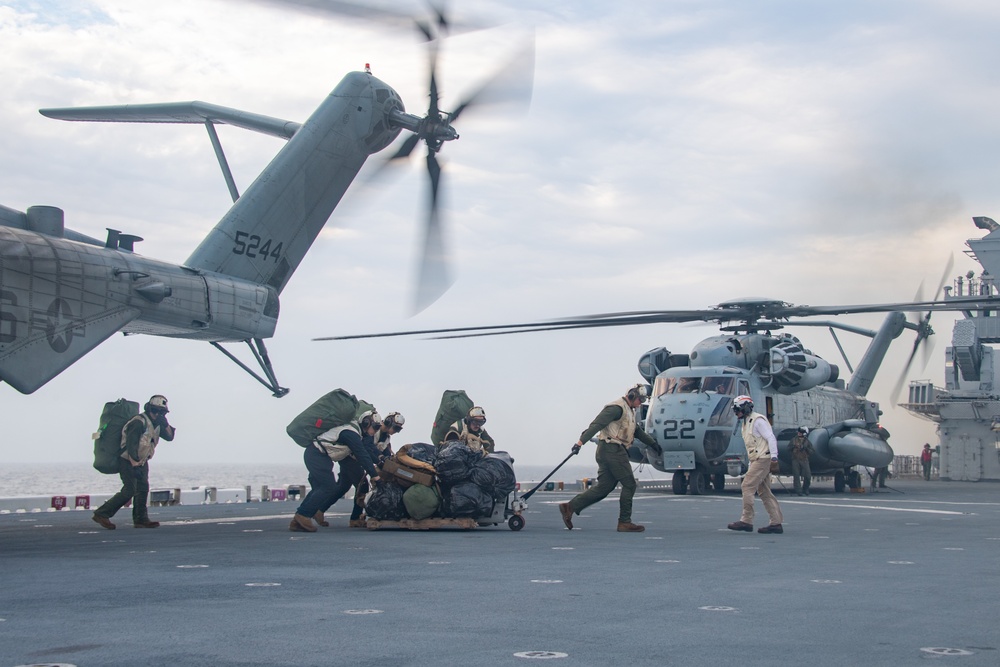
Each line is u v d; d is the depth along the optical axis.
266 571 8.26
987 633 5.53
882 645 5.16
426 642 5.16
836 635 5.45
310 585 7.39
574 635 5.40
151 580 7.61
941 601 6.75
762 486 13.23
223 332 15.76
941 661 4.75
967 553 10.23
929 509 19.22
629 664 4.64
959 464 43.56
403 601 6.61
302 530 13.05
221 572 8.16
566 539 11.93
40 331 12.11
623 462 13.33
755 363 27.09
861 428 29.08
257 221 16.73
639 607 6.42
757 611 6.28
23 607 6.24
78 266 12.77
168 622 5.71
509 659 4.73
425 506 13.26
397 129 18.91
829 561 9.38
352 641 5.16
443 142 16.92
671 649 5.02
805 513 17.88
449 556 9.69
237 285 16.08
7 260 11.73
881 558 9.68
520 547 10.75
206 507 19.55
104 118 18.69
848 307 23.89
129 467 13.65
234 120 18.22
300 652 4.86
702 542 11.54
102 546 10.59
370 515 13.56
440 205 16.95
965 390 43.84
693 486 26.55
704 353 27.25
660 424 26.25
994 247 41.84
